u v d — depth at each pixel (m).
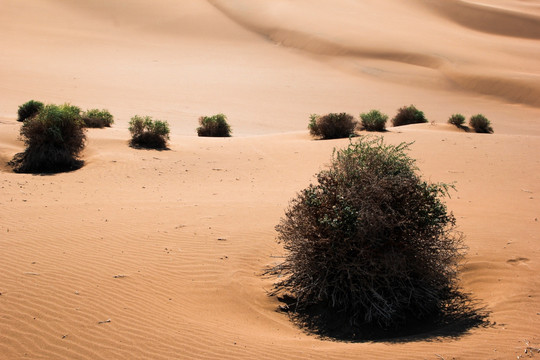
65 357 5.07
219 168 17.22
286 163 18.30
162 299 6.59
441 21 103.56
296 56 75.56
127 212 10.82
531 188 13.70
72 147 17.64
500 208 11.38
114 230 9.35
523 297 6.55
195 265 7.80
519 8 122.12
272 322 6.30
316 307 6.61
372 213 6.09
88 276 7.10
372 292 6.33
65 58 62.91
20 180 14.10
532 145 20.52
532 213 10.87
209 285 7.16
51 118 16.83
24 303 6.14
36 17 81.62
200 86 53.34
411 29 90.31
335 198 6.58
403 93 57.41
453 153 18.98
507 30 99.38
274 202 12.18
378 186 6.30
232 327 5.96
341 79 62.84
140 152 18.94
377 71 67.00
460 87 61.56
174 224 9.91
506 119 45.28
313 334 6.06
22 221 9.65
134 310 6.18
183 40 79.88
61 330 5.58
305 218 6.68
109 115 27.61
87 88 47.62
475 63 68.50
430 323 6.25
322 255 6.50
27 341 5.33
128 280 7.06
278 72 64.19
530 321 5.86
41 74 52.06
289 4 99.75
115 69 59.00
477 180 14.86
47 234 8.89
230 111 42.69
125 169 16.33
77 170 16.34
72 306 6.16
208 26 87.50
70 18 84.00
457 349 5.18
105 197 12.47
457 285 7.24
